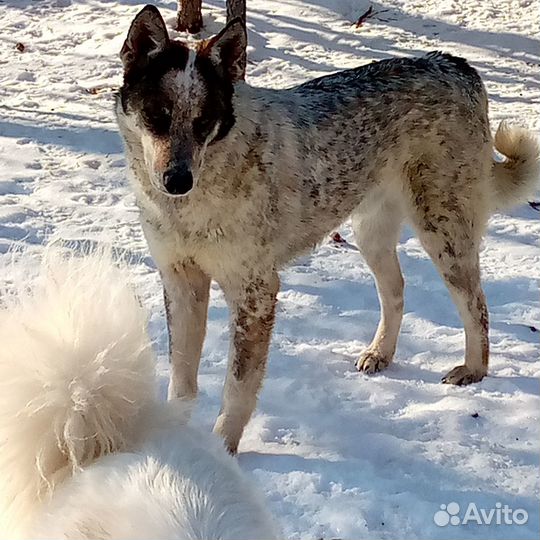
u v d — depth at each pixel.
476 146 1.97
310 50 4.48
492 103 3.76
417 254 2.56
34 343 1.09
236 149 1.64
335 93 1.87
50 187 2.88
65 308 1.13
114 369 1.10
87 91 3.90
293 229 1.78
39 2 5.20
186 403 1.18
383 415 1.83
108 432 1.10
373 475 1.63
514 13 4.94
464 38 4.64
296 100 1.82
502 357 2.05
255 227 1.69
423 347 2.10
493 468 1.66
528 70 4.24
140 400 1.13
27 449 1.09
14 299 1.20
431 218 1.96
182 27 4.58
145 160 1.62
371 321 2.20
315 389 1.90
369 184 1.91
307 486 1.60
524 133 2.08
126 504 1.02
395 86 1.91
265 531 1.04
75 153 3.16
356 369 2.00
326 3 5.06
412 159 1.95
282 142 1.73
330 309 2.24
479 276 1.98
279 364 1.98
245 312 1.71
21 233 2.53
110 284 1.17
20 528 1.08
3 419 1.09
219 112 1.61
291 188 1.75
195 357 1.79
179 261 1.73
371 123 1.88
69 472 1.09
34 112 3.59
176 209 1.65
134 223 2.67
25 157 3.11
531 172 2.08
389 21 4.88
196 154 1.58
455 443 1.73
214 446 1.13
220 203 1.65
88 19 4.92
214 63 1.63
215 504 1.02
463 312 1.97
